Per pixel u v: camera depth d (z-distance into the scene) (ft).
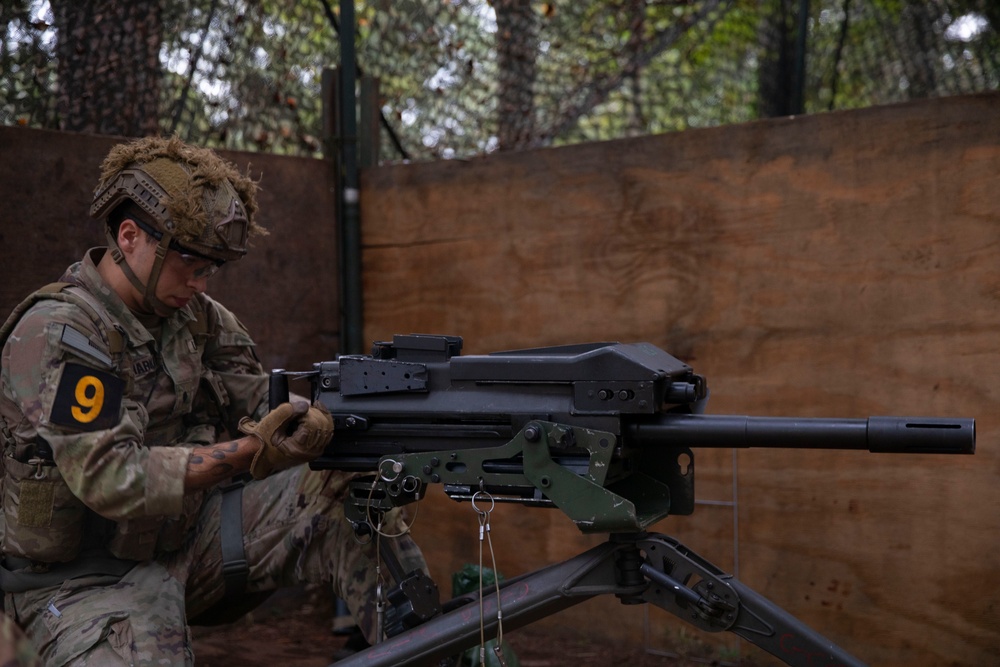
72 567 7.88
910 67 16.40
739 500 11.03
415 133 15.08
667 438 6.81
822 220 10.42
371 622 8.39
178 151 7.86
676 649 11.55
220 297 12.57
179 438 8.77
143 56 12.96
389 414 7.33
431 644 7.16
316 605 13.21
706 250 11.12
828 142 10.37
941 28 16.01
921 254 9.89
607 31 16.43
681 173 11.25
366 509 7.46
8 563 7.93
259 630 12.51
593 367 6.72
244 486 9.32
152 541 8.04
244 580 8.86
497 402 7.02
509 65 15.49
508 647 10.02
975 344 9.64
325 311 13.53
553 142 16.17
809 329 10.52
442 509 12.96
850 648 10.36
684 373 7.27
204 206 7.75
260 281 12.91
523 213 12.33
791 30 16.60
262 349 12.93
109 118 12.77
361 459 7.52
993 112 9.52
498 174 12.50
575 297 11.99
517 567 12.44
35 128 10.98
